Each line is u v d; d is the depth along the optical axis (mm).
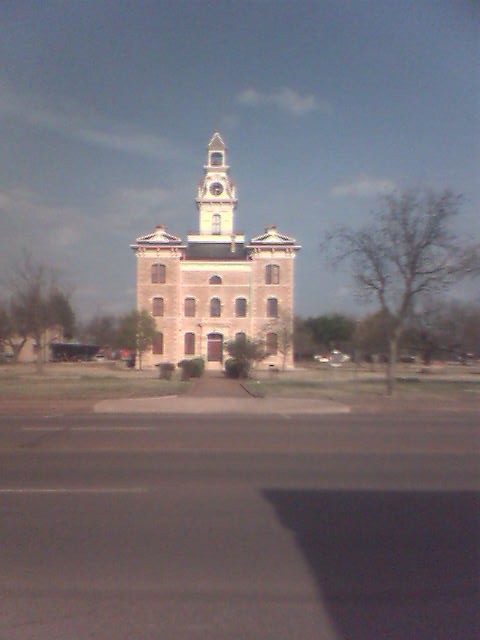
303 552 8047
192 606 6465
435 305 47188
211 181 78625
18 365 73688
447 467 13359
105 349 104125
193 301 73438
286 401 27359
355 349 60969
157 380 45594
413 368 69312
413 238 34344
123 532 8781
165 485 11578
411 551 8109
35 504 10203
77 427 19891
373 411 26297
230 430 19188
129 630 5922
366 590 6895
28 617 6176
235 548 8180
